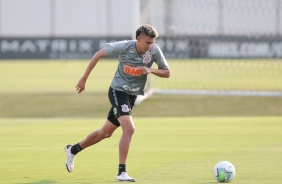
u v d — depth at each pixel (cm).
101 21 14925
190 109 5944
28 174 3023
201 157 3472
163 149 3781
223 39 9381
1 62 13362
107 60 13725
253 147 3816
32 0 14888
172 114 5719
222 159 3394
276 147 3809
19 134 4509
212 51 9494
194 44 9594
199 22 10675
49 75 9600
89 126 4931
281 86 7606
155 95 6688
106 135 2931
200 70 9838
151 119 5375
